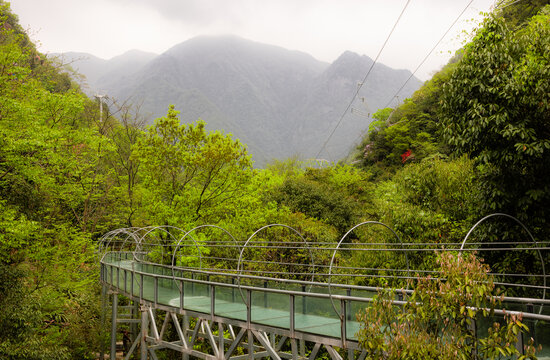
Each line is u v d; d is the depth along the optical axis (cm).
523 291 905
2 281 1444
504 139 867
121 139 3011
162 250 1745
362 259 1482
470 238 1112
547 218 886
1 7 1764
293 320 868
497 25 908
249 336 989
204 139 1969
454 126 930
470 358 550
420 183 1448
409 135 4147
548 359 552
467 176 1320
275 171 4794
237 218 1966
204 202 1948
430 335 588
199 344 1630
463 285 551
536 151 801
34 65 2322
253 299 1037
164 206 1853
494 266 948
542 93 789
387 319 632
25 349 1344
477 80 867
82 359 1809
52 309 1825
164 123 1938
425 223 1302
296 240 1819
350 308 834
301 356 1218
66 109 1834
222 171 1933
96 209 2789
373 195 3164
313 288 1125
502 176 905
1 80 1516
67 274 1842
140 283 1429
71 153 2003
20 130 1452
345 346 771
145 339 1377
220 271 1662
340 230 2436
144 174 2025
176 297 1298
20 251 1722
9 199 1666
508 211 934
